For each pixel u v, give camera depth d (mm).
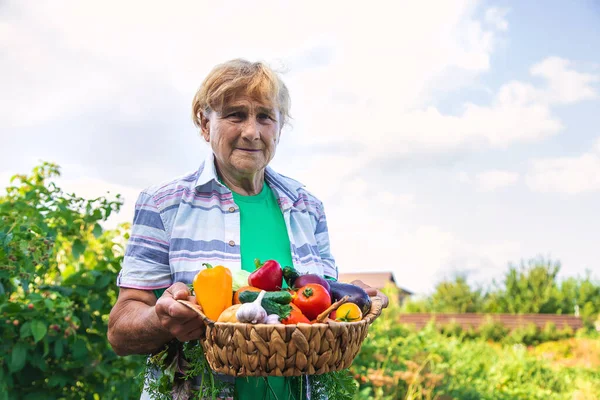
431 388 6727
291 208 2576
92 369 3891
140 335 2139
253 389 2199
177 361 2160
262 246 2432
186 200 2359
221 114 2332
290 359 1789
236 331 1787
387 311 9000
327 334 1817
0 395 3490
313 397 2273
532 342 15484
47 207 4055
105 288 4055
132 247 2324
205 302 1939
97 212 4258
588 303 18750
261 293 1916
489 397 7855
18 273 3555
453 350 9344
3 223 3797
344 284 2207
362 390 6031
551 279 20281
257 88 2289
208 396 2092
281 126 2498
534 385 9344
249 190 2525
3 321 3516
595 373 10852
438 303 20812
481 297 20781
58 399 3910
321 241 2740
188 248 2301
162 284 2305
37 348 3709
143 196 2379
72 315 3781
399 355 7484
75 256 4184
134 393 4121
